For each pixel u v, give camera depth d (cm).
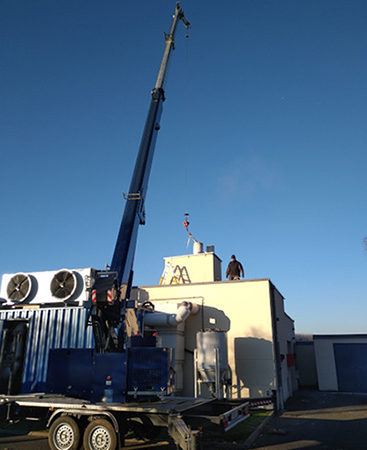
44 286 1423
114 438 799
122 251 1047
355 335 2494
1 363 1277
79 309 1338
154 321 1658
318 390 2480
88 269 1398
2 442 970
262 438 1034
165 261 2409
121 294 995
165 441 988
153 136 1366
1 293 1449
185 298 1897
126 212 1143
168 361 864
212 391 1534
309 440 1002
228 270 2078
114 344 937
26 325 1373
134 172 1241
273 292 1881
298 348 2872
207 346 1558
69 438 848
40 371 1290
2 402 909
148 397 888
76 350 923
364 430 1123
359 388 2394
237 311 1797
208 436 1043
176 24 1758
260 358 1695
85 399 898
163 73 1530
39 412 915
